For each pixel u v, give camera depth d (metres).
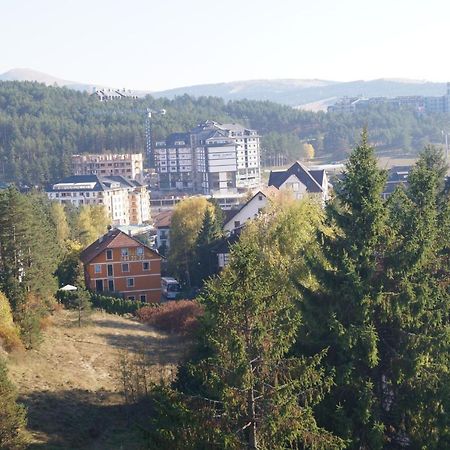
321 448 19.53
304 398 20.75
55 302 71.06
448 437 25.02
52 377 48.09
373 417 24.34
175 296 88.62
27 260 59.91
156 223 129.38
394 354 25.53
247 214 99.75
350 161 27.14
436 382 24.97
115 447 36.53
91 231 127.69
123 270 89.62
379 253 26.48
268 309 20.39
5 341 50.44
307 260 26.95
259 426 19.27
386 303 25.39
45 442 35.97
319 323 25.89
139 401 43.81
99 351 57.62
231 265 20.30
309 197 41.22
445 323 27.91
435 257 29.27
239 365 18.86
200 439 19.22
